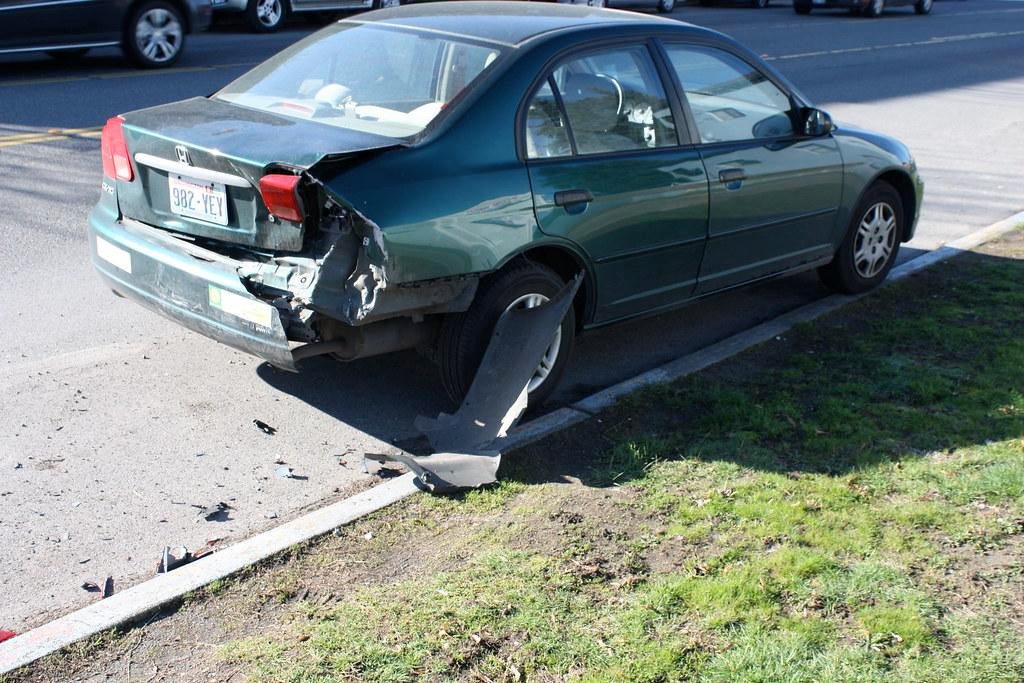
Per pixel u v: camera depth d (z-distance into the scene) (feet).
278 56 18.19
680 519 13.30
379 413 16.70
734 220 18.79
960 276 24.26
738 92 19.24
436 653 10.60
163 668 10.40
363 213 13.51
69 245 23.68
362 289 13.83
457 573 12.01
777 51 66.03
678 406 16.75
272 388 17.37
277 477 14.62
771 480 14.37
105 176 16.85
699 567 12.21
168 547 12.80
